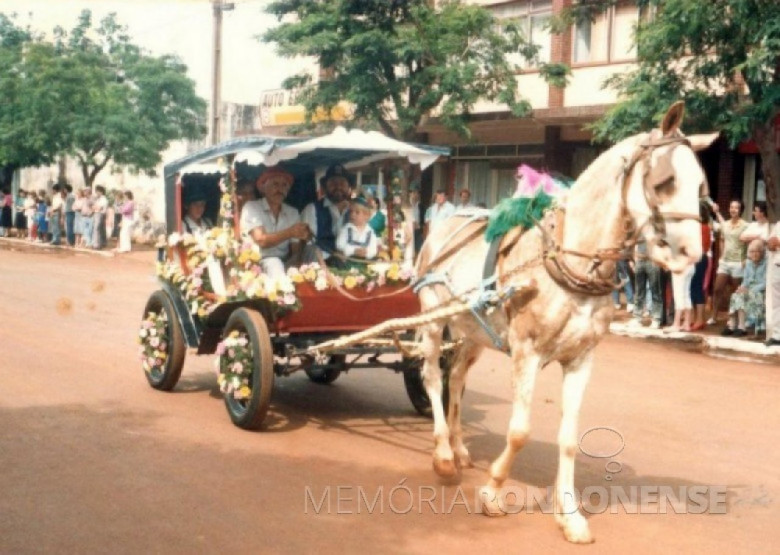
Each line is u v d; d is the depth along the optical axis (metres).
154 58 29.98
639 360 12.04
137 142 28.59
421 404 8.67
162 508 6.04
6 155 30.14
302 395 9.52
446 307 6.56
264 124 26.56
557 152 20.81
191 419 8.31
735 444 7.95
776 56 12.97
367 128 19.14
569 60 20.80
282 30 18.66
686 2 13.16
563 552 5.49
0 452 7.14
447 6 19.25
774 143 14.01
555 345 5.82
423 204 24.23
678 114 5.32
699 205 5.24
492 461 7.38
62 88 29.00
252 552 5.36
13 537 5.48
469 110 19.91
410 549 5.48
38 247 29.31
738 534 5.84
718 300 14.87
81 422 8.08
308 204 8.80
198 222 9.52
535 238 5.97
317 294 7.89
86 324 13.34
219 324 8.57
